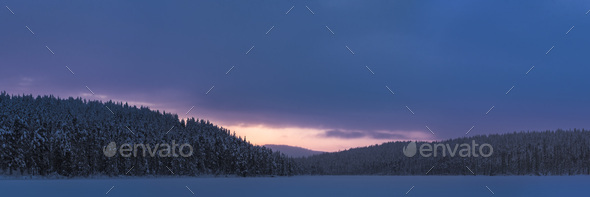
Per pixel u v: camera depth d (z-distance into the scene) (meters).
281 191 98.00
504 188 119.00
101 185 110.38
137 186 108.31
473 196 90.31
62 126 145.50
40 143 135.88
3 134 130.62
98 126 157.88
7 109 142.00
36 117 143.75
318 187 121.06
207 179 160.38
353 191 102.75
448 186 133.25
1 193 85.19
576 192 101.88
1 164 128.38
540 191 104.44
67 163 138.12
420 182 174.00
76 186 105.25
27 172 132.62
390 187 126.19
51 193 85.56
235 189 101.56
